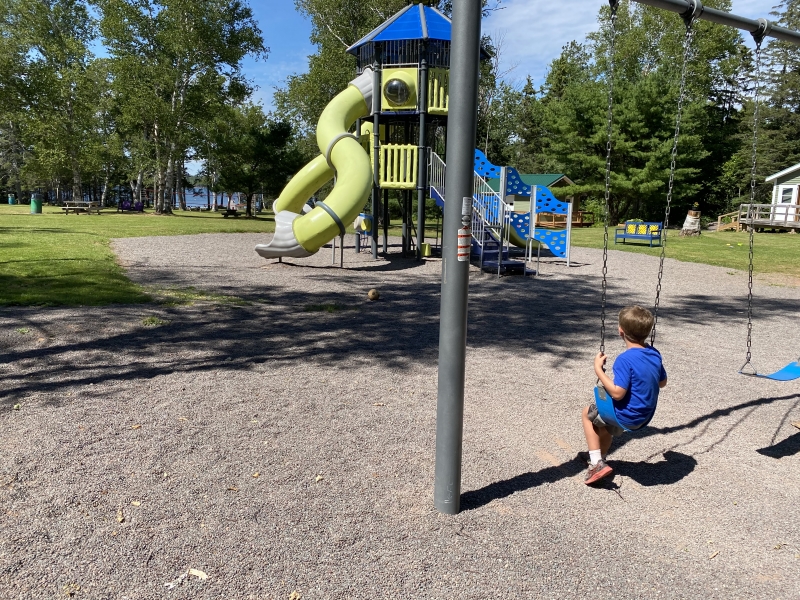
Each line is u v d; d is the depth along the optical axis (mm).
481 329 7941
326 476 3412
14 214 32156
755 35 4426
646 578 2576
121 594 2338
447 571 2559
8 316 7230
